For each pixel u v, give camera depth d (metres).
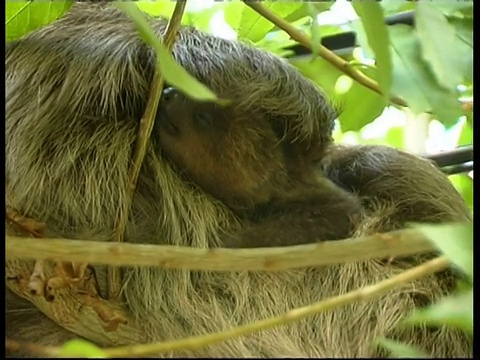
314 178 3.83
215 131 3.60
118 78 3.67
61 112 3.61
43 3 3.34
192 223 3.62
